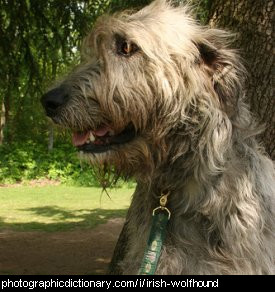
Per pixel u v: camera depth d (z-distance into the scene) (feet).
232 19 4.61
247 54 4.53
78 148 3.78
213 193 3.58
